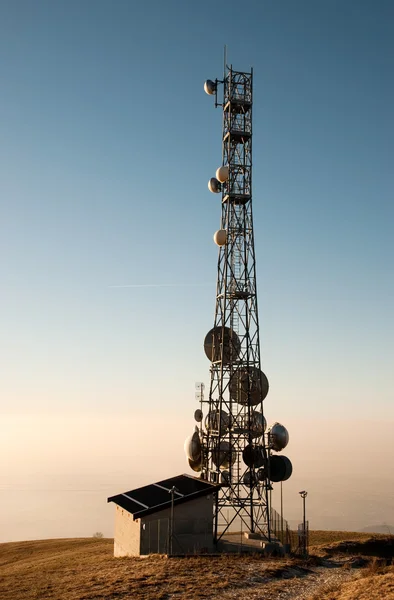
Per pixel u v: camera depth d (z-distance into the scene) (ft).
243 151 205.16
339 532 235.81
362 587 110.32
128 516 163.73
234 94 206.90
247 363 190.80
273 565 138.62
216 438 187.73
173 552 154.92
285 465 183.01
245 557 147.74
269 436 187.01
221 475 180.96
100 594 110.42
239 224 200.23
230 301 196.95
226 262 196.65
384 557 170.40
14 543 261.65
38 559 196.13
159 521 155.33
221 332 195.31
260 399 189.26
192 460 190.70
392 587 105.40
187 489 169.07
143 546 153.58
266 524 178.81
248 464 181.98
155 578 122.72
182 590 114.11
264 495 181.78
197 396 194.29
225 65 208.85
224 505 177.47
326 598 106.93
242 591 115.96
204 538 158.40
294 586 121.90
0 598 110.22
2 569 174.09
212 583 120.06
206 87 208.44
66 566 154.51
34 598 109.29
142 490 183.93
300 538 164.76
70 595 110.52
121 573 130.11
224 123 206.90
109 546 210.79
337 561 154.51
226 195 199.41
